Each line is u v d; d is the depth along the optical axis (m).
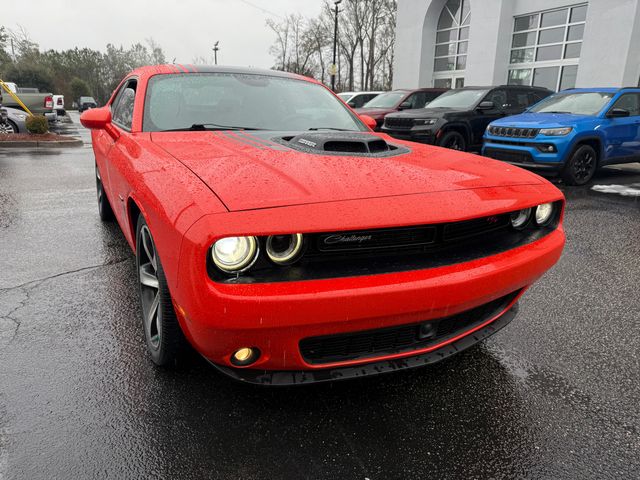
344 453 1.69
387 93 12.56
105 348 2.34
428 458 1.68
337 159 2.06
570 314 2.90
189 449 1.69
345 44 42.12
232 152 2.12
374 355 1.78
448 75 20.78
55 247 3.90
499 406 1.99
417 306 1.63
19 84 58.75
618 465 1.67
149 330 2.21
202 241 1.42
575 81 15.53
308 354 1.70
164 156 2.11
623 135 7.74
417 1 20.88
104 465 1.61
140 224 2.20
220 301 1.44
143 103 2.80
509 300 2.18
